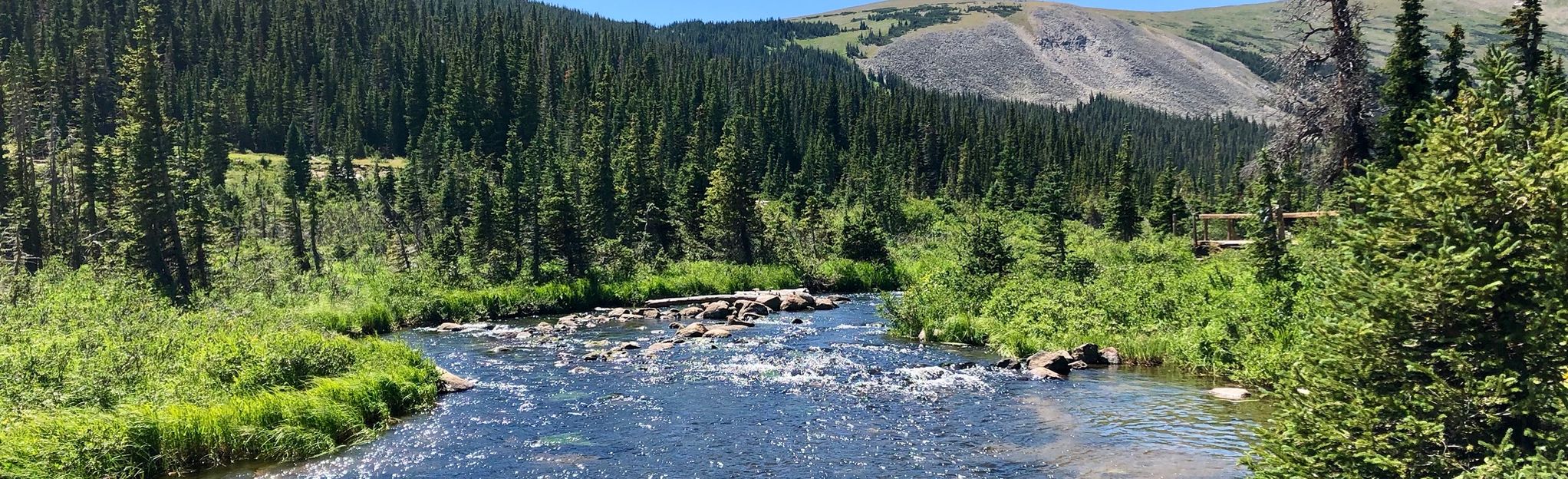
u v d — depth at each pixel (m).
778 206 82.81
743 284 53.72
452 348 29.34
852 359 25.08
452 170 91.75
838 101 165.12
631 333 33.38
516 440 16.19
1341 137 29.97
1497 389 7.62
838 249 65.50
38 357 16.28
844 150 144.38
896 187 110.06
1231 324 20.98
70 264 52.84
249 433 14.75
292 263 49.94
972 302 31.19
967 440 15.52
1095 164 144.62
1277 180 34.34
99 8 151.62
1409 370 8.34
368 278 45.06
